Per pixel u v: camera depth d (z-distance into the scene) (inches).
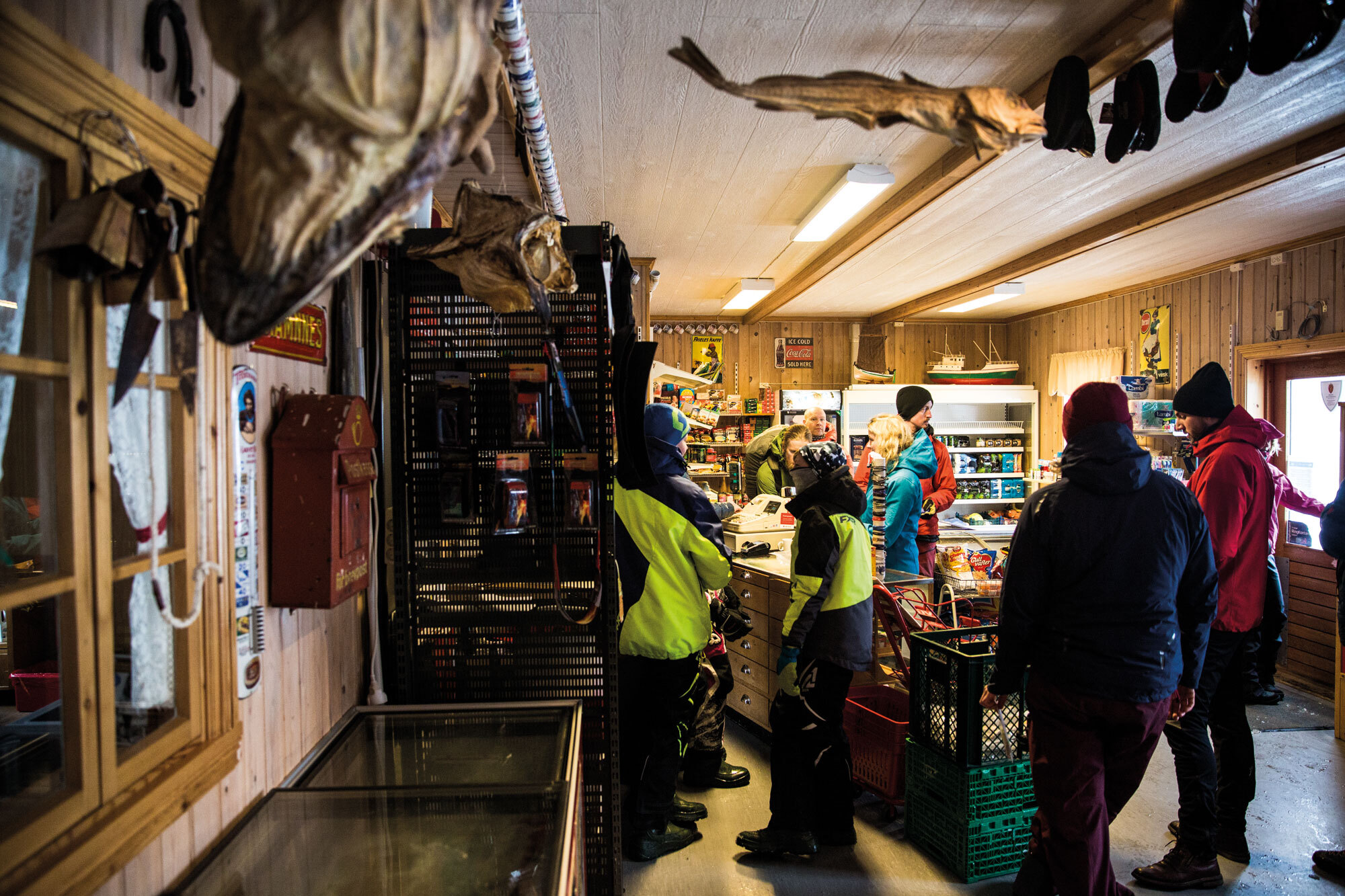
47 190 34.9
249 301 27.1
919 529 195.6
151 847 40.4
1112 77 97.0
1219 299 218.1
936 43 95.0
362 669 76.9
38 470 37.3
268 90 25.1
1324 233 181.6
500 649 81.0
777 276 242.2
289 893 46.3
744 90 31.7
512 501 77.2
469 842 49.5
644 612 100.6
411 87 25.3
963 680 98.5
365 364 76.5
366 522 62.0
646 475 92.7
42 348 35.2
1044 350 308.2
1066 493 80.0
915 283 249.8
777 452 207.2
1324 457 189.8
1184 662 86.1
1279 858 106.3
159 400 43.1
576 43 94.1
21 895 30.0
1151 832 113.5
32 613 57.4
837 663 102.8
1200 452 114.2
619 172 140.6
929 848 105.3
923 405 197.9
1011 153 127.9
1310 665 189.0
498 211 59.7
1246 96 107.8
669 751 104.7
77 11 35.3
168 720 43.6
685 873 101.3
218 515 47.1
